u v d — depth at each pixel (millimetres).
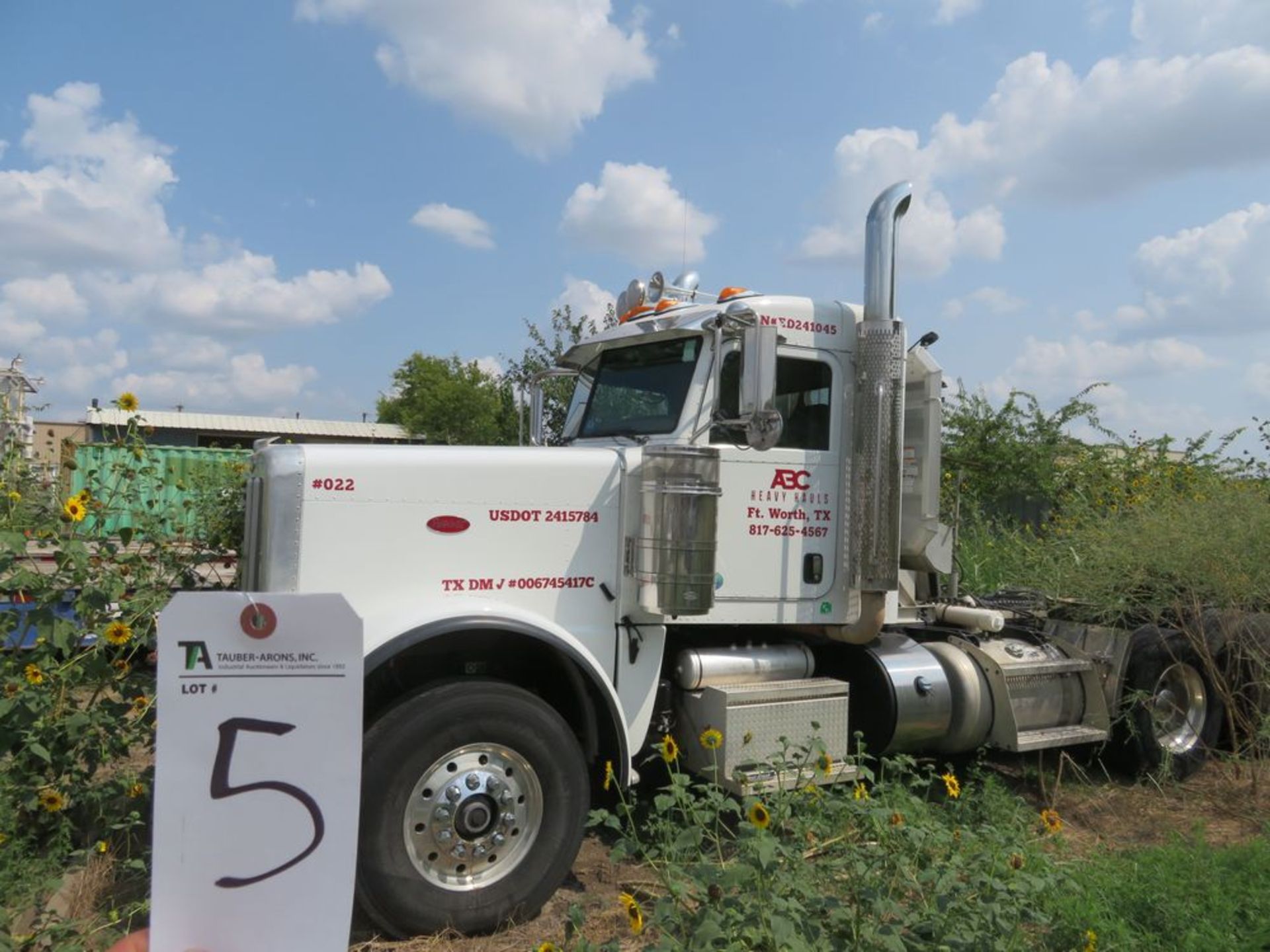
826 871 3402
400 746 3705
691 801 3887
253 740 2318
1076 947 3365
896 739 5297
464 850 3826
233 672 2314
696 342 4969
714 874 3104
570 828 4016
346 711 2357
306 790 2338
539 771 3949
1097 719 5953
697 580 4414
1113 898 3670
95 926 3521
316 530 4027
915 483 5648
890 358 5109
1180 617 6203
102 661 4281
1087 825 5375
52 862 3766
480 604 4145
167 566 5004
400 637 3865
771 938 2809
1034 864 3844
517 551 4391
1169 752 6078
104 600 4203
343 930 2332
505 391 14602
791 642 5215
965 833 3566
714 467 4500
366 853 3650
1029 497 13430
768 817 3229
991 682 5645
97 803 4207
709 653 4883
